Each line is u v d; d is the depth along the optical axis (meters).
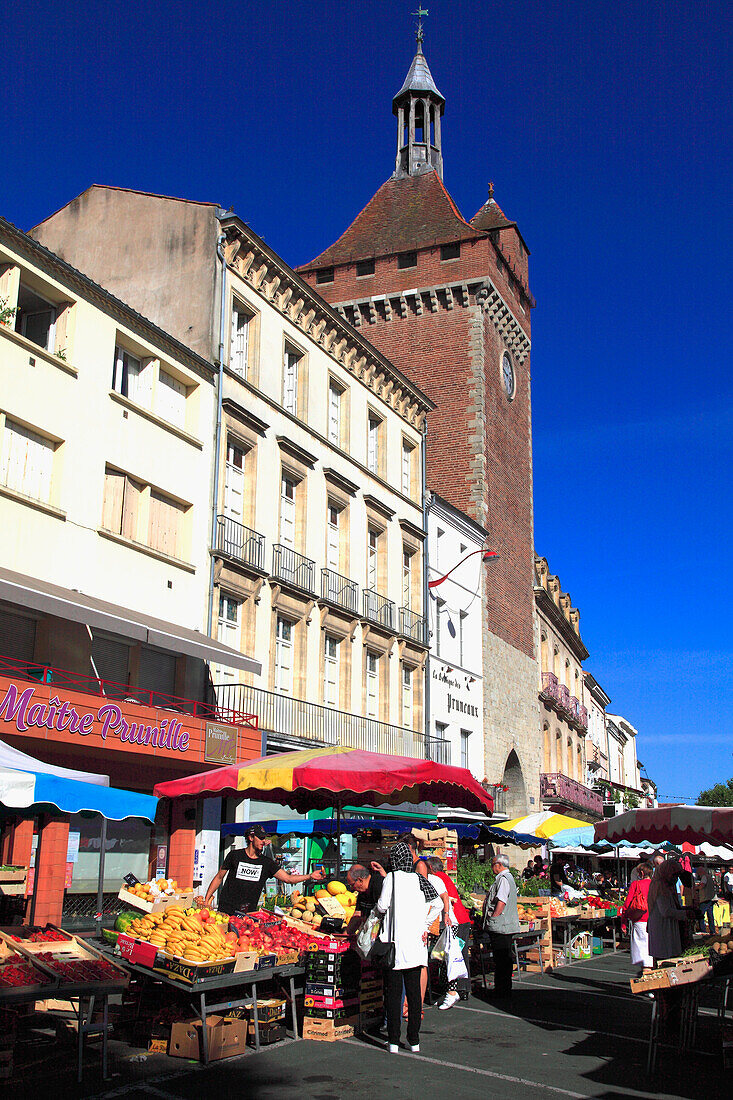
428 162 52.16
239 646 24.95
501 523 46.00
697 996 10.56
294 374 29.69
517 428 49.91
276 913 11.64
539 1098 8.07
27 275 19.45
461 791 14.32
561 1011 12.84
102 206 28.20
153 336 22.75
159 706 21.59
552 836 22.67
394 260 47.59
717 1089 8.58
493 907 14.20
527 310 52.75
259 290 27.34
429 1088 8.18
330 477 30.22
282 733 24.69
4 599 16.05
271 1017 9.97
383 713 32.09
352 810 26.59
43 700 16.62
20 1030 9.67
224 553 23.94
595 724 79.56
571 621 66.38
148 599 21.64
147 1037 9.68
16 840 17.11
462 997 13.61
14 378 18.66
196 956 8.98
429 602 37.06
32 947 8.84
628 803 72.25
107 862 19.28
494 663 43.50
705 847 30.03
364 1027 10.59
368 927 9.86
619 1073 9.13
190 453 23.62
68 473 19.73
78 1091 7.74
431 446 44.81
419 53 54.84
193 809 21.56
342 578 30.56
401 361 46.56
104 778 10.80
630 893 15.20
